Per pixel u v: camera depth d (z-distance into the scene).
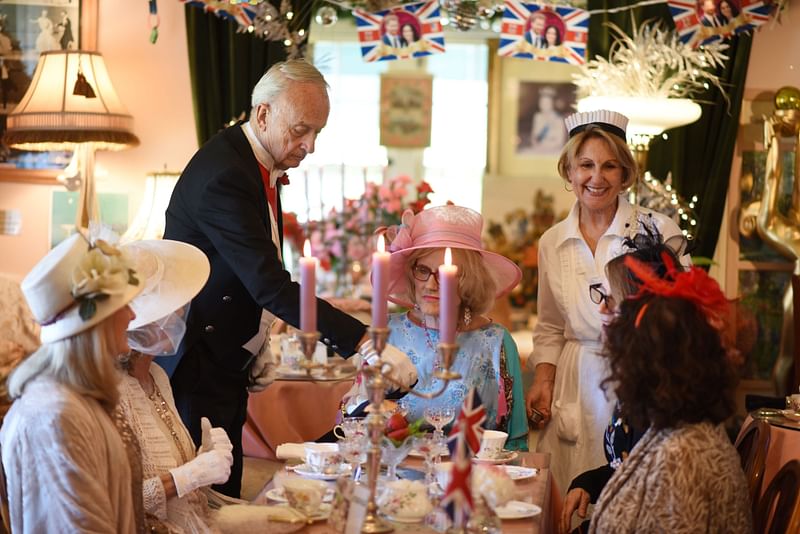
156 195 5.20
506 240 9.13
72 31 5.59
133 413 2.50
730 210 5.76
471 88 9.30
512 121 9.30
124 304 2.16
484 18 5.20
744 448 3.46
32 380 2.18
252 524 2.18
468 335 3.15
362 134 9.24
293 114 3.13
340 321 2.97
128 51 5.73
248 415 4.82
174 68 5.74
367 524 2.12
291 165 3.30
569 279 3.52
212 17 5.64
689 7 4.99
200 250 2.97
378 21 5.08
